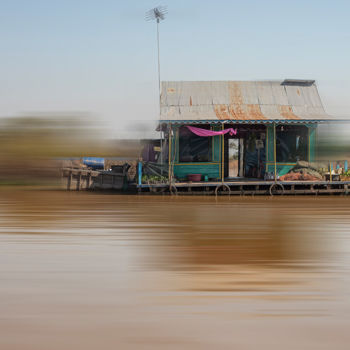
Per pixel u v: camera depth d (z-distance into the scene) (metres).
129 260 5.72
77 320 3.57
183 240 7.12
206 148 17.75
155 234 7.68
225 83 19.66
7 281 4.74
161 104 18.44
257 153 18.66
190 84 19.53
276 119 16.78
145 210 11.31
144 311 3.79
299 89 19.61
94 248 6.47
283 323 3.52
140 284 4.63
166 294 4.28
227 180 17.62
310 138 17.75
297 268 5.31
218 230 8.13
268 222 9.17
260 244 6.79
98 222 9.05
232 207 12.27
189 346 3.07
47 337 3.23
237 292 4.35
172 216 10.10
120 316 3.66
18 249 6.38
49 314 3.72
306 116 17.69
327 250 6.35
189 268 5.31
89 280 4.79
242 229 8.26
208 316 3.67
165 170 17.59
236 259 5.79
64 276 4.95
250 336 3.25
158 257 5.89
